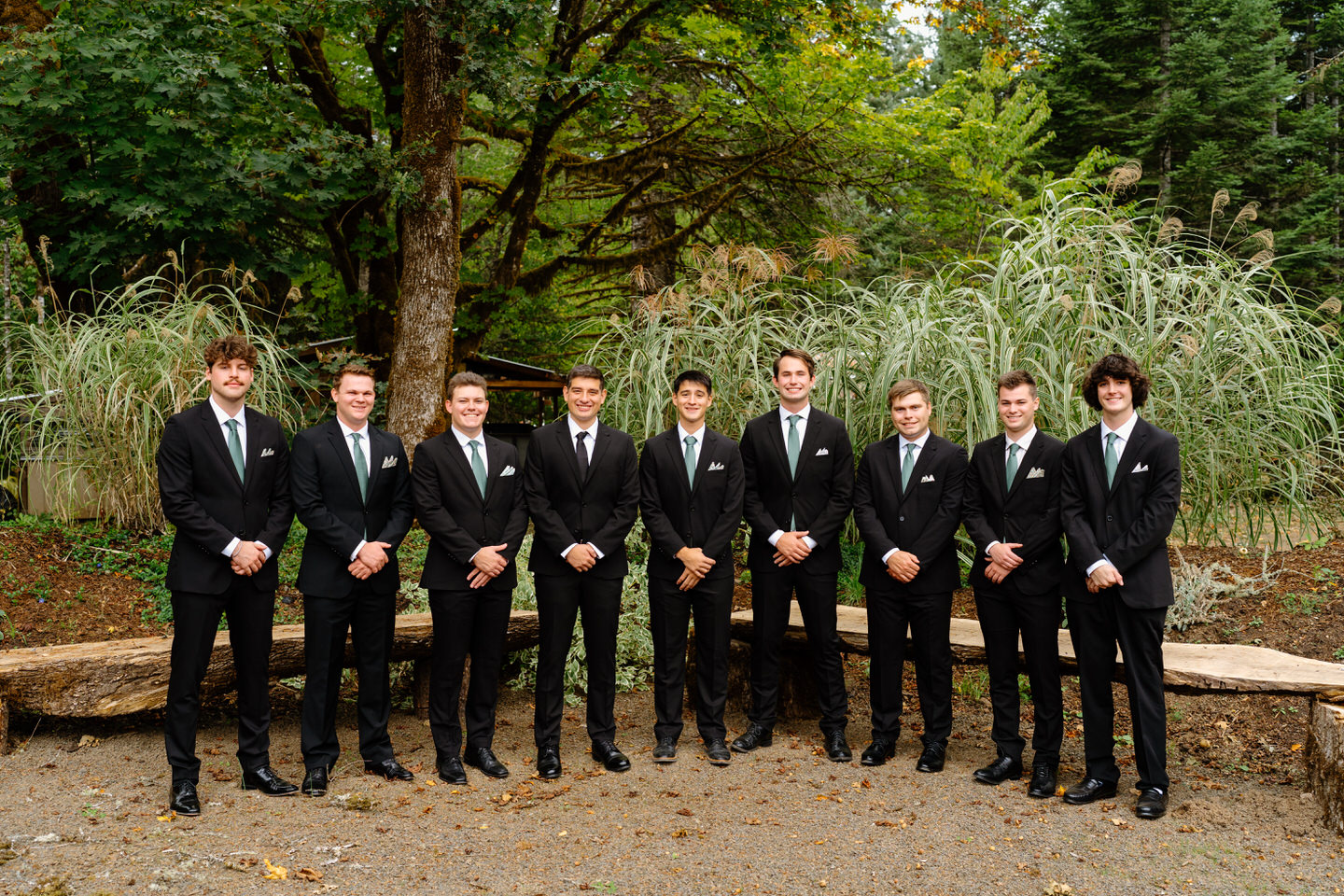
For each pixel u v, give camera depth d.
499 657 3.94
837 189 13.16
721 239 12.65
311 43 10.37
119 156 7.31
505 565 3.78
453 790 3.63
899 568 3.88
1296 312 5.83
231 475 3.47
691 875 2.90
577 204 15.30
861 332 5.82
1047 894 2.79
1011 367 5.16
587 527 3.94
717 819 3.37
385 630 3.75
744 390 5.95
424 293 7.64
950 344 5.27
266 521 3.58
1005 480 3.84
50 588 5.21
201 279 8.27
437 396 7.64
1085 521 3.63
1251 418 5.30
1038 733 3.75
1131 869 2.96
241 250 7.93
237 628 3.52
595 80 8.42
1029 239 5.71
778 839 3.19
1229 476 5.36
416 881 2.83
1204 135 14.63
